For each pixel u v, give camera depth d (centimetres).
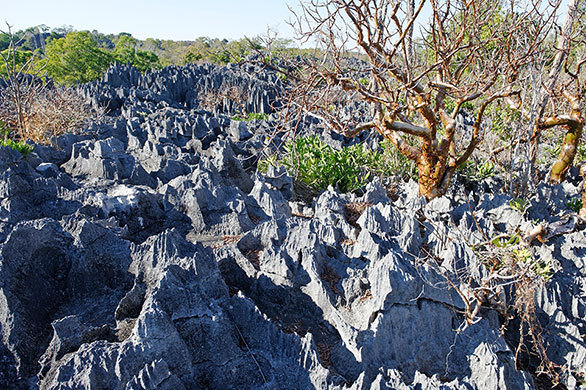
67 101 2678
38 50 8662
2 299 664
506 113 1948
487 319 774
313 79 1234
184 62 7731
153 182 1327
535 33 1415
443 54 1231
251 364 637
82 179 1361
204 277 694
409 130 1239
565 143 1503
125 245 796
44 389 591
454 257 848
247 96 4728
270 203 1095
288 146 1686
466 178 1652
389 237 904
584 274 988
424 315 732
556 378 770
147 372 550
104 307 738
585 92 1667
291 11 1189
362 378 591
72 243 800
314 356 623
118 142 1631
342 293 762
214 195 1048
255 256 873
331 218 1008
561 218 1198
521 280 806
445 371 721
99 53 8106
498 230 1120
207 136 2103
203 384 620
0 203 977
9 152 1220
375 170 1664
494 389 670
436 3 1275
